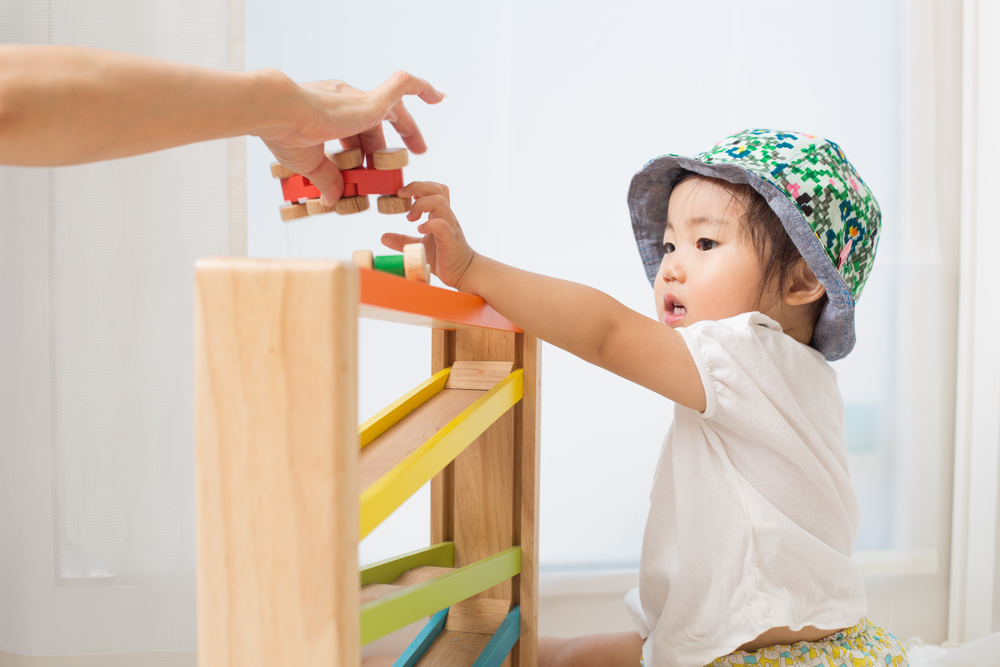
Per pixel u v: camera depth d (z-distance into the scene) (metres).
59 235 1.03
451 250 0.63
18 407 1.03
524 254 1.21
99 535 1.04
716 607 0.71
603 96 1.21
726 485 0.73
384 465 0.46
